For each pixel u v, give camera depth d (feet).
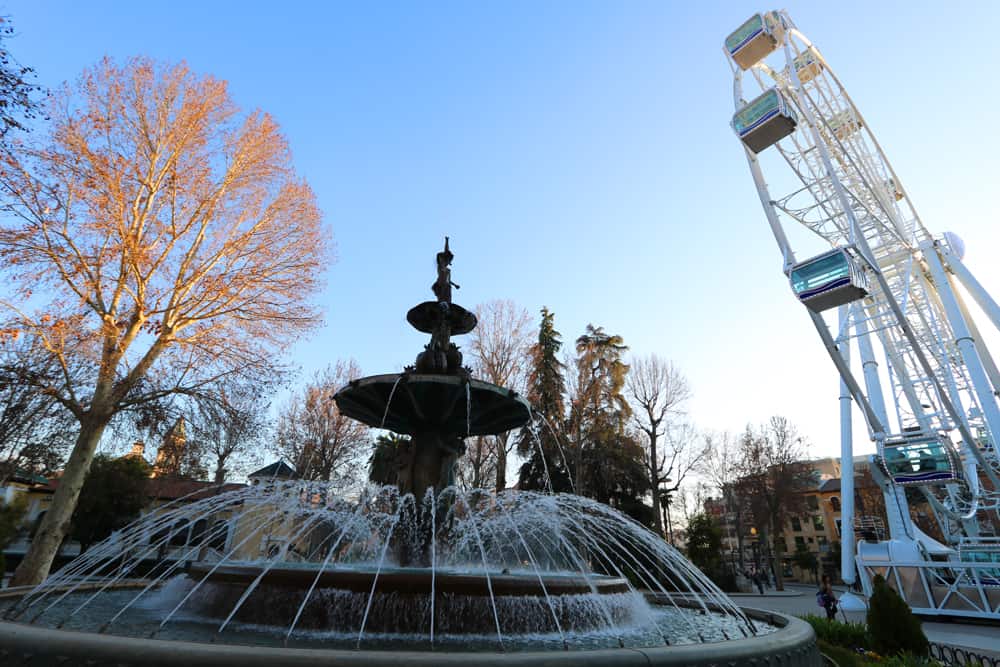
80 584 22.90
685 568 29.73
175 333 54.24
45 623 15.26
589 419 103.91
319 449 95.40
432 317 29.99
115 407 48.55
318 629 15.60
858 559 62.85
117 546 24.62
